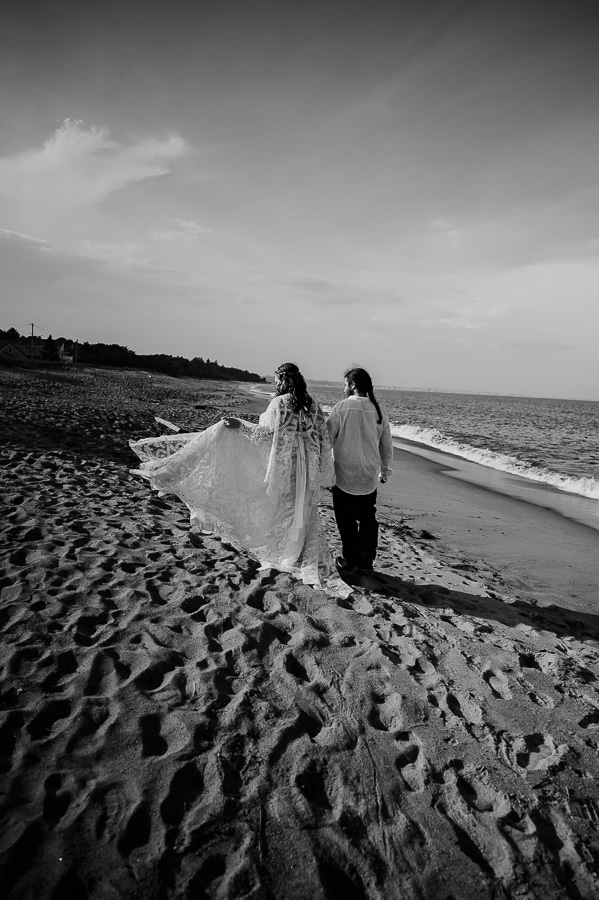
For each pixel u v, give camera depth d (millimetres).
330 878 1796
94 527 5016
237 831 1923
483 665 3197
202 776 2154
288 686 2805
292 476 4020
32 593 3561
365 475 4375
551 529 7945
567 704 2854
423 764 2336
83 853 1772
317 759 2301
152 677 2779
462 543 6773
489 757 2412
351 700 2734
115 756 2211
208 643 3146
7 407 14398
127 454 9320
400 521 7781
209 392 56062
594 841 2021
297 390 4043
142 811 1960
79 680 2680
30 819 1868
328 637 3344
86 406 18375
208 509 4109
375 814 2059
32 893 1615
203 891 1699
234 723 2479
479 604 4344
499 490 11250
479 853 1939
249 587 3957
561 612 4508
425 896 1764
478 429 29969
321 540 4145
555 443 23078
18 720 2354
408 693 2828
